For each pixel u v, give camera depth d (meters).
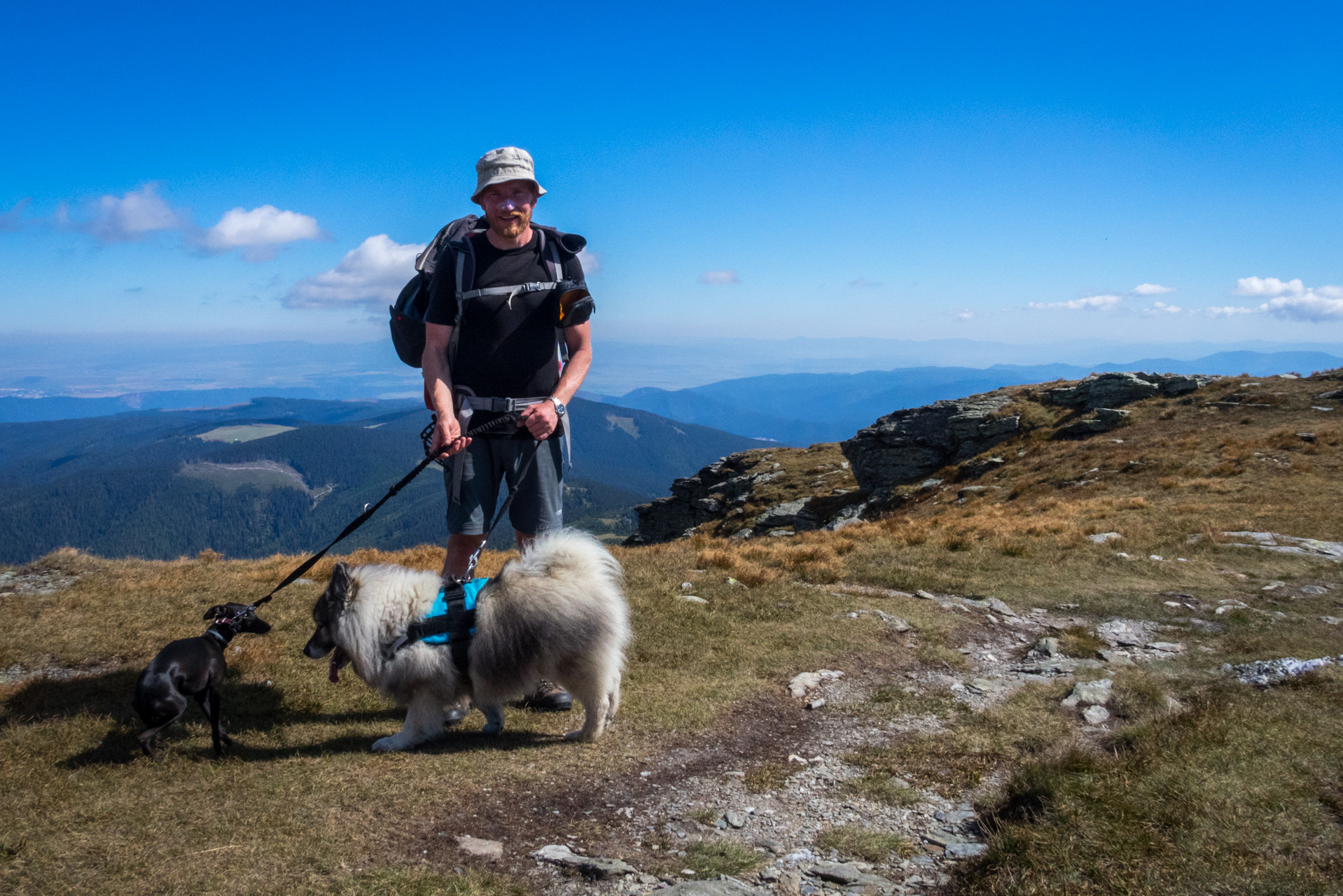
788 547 15.05
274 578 12.00
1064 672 8.08
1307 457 25.73
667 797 5.04
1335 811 4.00
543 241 6.29
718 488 57.69
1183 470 26.89
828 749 5.97
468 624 5.52
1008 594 11.83
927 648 8.76
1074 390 44.44
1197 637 9.79
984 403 46.34
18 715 6.05
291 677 7.27
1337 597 11.77
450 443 5.78
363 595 5.57
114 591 10.77
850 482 48.94
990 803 4.79
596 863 4.00
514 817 4.61
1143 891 3.33
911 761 5.67
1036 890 3.44
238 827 4.22
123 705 6.32
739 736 6.20
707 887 3.73
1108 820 3.99
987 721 6.43
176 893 3.53
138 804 4.50
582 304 6.07
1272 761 4.63
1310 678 6.54
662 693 6.96
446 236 6.64
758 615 9.70
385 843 4.16
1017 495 30.84
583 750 5.66
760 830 4.58
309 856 3.94
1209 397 39.06
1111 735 5.80
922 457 44.47
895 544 15.89
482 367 6.18
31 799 4.49
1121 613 11.01
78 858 3.83
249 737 5.82
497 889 3.72
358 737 5.90
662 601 10.06
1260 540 15.94
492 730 6.04
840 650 8.48
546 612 5.38
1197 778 4.41
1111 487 26.73
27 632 8.40
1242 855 3.57
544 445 6.30
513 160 5.92
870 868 4.09
